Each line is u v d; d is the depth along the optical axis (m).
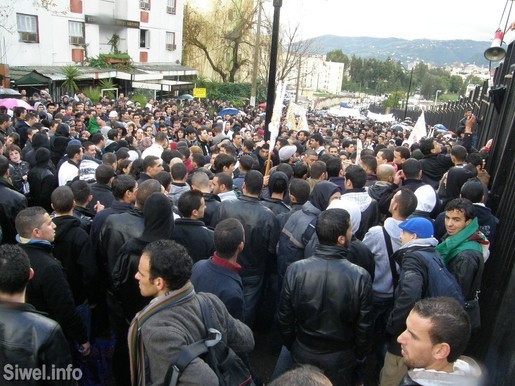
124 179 4.54
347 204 3.94
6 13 22.17
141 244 3.53
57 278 3.27
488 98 10.63
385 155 6.88
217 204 4.95
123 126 11.53
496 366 3.87
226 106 32.81
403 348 2.16
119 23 30.89
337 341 3.32
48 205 6.53
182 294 2.36
